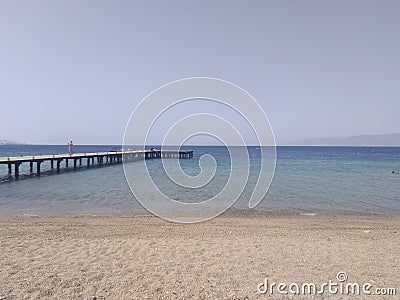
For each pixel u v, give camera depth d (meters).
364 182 25.20
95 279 5.46
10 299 4.70
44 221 10.62
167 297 4.83
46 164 41.84
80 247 7.31
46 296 4.81
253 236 8.55
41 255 6.71
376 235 8.91
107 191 19.50
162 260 6.46
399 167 41.91
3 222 10.38
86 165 39.81
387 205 15.59
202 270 5.94
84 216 11.95
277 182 24.81
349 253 7.05
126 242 7.77
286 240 8.12
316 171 35.28
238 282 5.41
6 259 6.43
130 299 4.76
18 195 17.84
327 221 11.31
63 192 19.06
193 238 8.23
